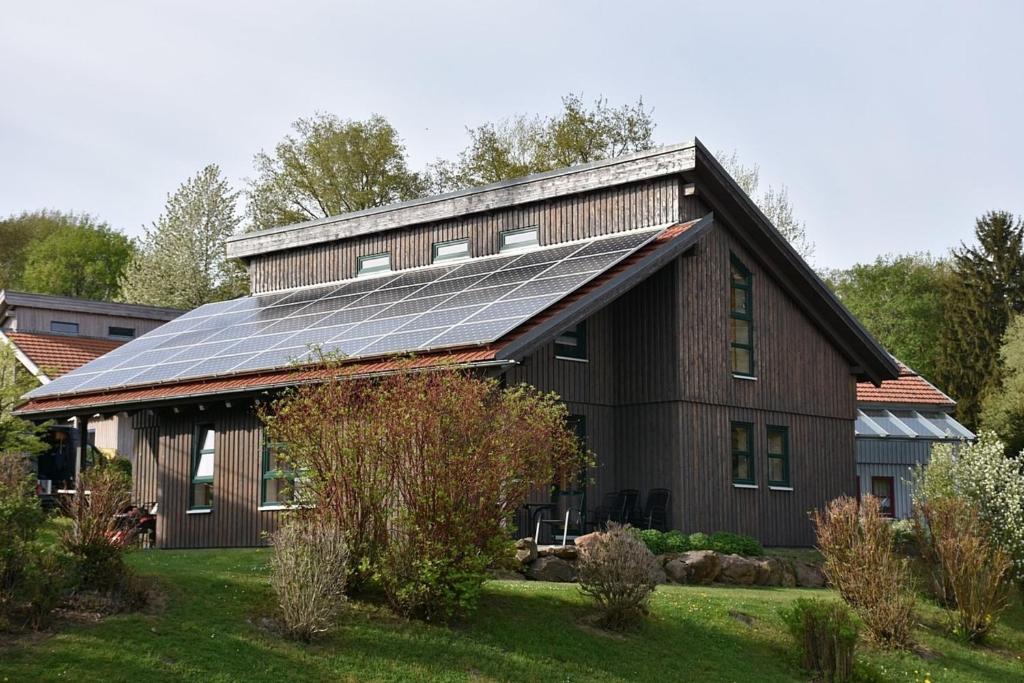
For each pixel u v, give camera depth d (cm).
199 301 5325
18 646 1174
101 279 7406
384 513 1514
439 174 5734
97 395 2686
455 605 1505
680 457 2417
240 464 2438
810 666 1628
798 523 2736
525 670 1401
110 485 1411
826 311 2861
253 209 5562
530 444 1611
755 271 2725
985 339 5803
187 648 1251
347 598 1494
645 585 1622
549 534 2239
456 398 1534
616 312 2559
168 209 5491
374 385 1853
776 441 2733
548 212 2733
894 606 1827
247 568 1619
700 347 2511
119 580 1345
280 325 2677
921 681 1683
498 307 2192
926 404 3972
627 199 2594
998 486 2366
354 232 3106
